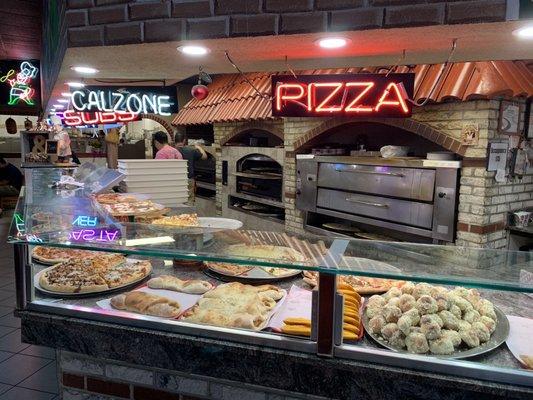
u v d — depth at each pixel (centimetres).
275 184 576
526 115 368
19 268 184
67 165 596
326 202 475
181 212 349
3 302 407
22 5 525
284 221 564
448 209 356
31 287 187
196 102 786
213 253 169
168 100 407
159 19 213
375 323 157
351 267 148
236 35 204
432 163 364
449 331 149
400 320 151
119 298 183
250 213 631
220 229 213
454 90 332
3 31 608
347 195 449
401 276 143
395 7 185
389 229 453
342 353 148
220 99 682
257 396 167
